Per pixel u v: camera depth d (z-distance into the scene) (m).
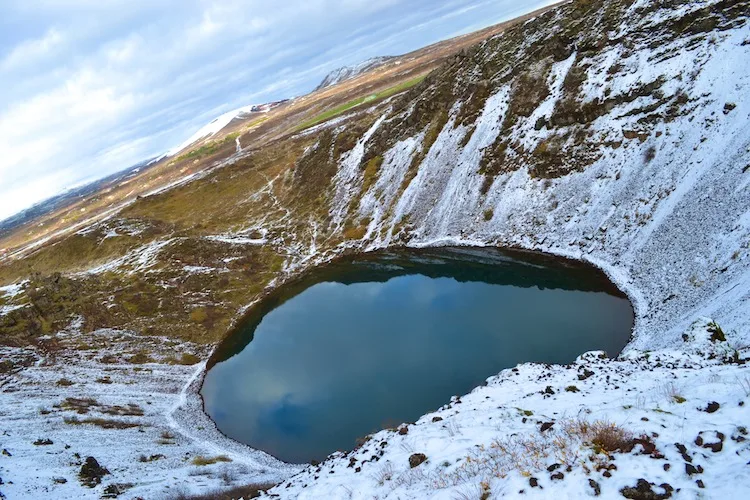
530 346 38.03
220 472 31.03
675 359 19.47
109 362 55.34
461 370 38.22
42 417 38.94
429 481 11.85
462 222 64.75
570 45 62.44
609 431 9.73
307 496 14.94
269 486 25.61
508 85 68.12
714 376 12.27
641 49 53.22
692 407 10.13
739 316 24.81
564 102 57.75
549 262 49.88
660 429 9.45
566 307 41.47
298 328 56.72
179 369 55.00
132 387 50.03
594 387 17.27
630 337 34.31
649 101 49.69
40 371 51.66
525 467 9.97
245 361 52.47
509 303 46.62
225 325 64.12
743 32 45.41
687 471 7.92
